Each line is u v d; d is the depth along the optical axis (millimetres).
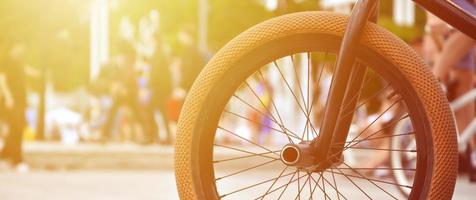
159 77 17266
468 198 8562
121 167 13430
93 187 9672
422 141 3697
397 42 3670
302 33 3699
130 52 17969
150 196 8648
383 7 22312
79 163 13531
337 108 3670
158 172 12500
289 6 10781
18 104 12664
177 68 17984
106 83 19469
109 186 9820
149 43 21844
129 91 17922
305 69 19875
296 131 19781
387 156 9406
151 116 17703
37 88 22125
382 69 3678
